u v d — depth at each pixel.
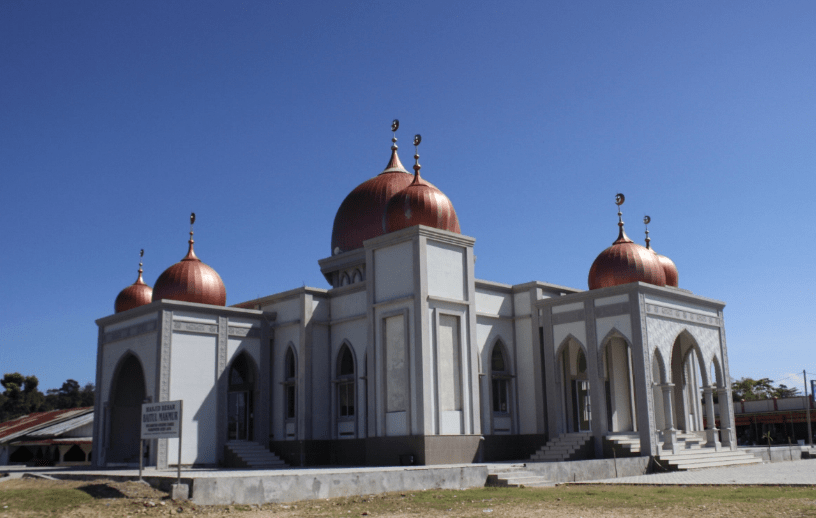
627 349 36.41
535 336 35.53
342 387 35.25
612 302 32.72
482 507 18.09
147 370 33.72
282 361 36.31
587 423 35.94
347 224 40.12
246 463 33.47
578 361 36.38
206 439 33.62
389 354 31.55
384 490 21.94
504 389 35.84
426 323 30.48
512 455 34.28
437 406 30.11
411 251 31.25
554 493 21.16
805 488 20.98
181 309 33.97
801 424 66.19
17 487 20.53
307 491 20.38
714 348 36.66
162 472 25.25
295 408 34.91
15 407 85.62
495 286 36.03
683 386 36.81
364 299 34.59
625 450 31.34
